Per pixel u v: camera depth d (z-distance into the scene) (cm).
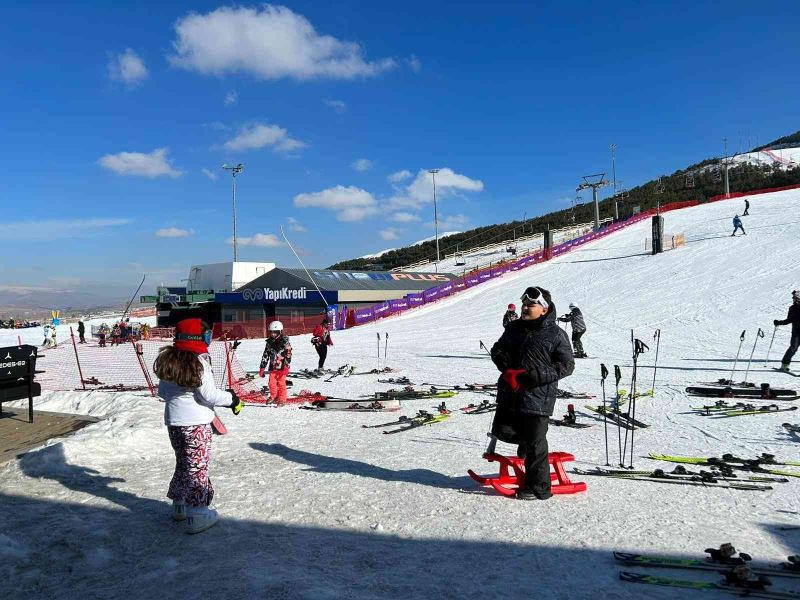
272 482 560
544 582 344
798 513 466
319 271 4447
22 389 795
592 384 1232
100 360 2164
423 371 1581
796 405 953
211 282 5216
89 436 673
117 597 331
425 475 586
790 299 2491
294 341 3091
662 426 834
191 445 435
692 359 1605
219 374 1541
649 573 355
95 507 486
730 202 6088
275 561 375
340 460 651
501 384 501
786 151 13425
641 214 6575
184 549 398
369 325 3688
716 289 2916
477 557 381
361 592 330
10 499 504
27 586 347
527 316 492
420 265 7762
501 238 10275
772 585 336
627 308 2927
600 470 602
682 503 492
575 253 4959
